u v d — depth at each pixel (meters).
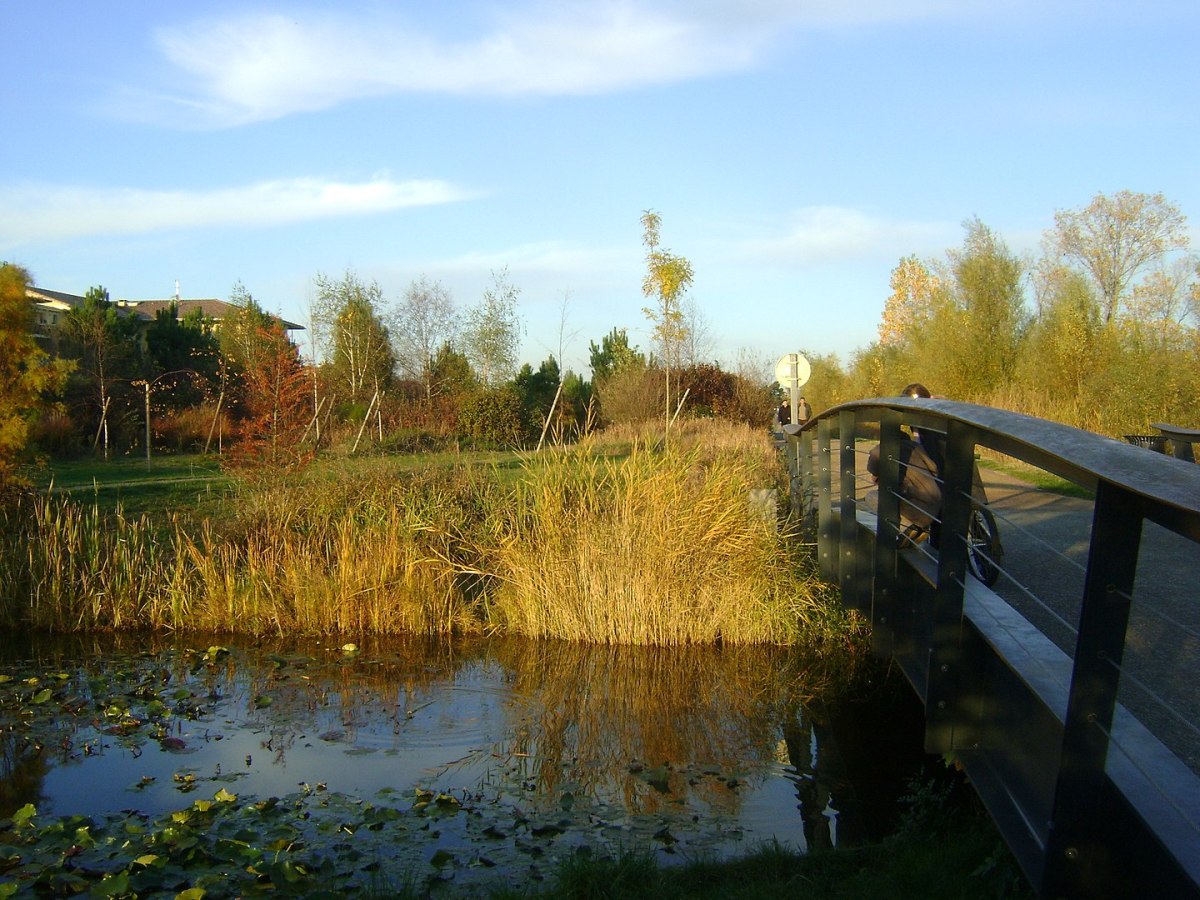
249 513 12.54
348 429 18.22
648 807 6.41
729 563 10.32
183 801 6.47
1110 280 28.92
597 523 10.85
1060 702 3.23
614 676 9.44
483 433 19.45
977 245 29.89
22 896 4.95
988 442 3.80
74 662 9.98
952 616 4.39
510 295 29.09
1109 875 2.91
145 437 24.33
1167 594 7.43
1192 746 4.23
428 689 9.15
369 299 27.27
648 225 30.69
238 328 26.98
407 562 11.12
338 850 5.60
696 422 23.91
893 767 7.16
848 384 44.69
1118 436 19.16
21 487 12.82
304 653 10.38
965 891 4.17
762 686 9.05
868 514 7.90
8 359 13.09
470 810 6.27
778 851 5.32
